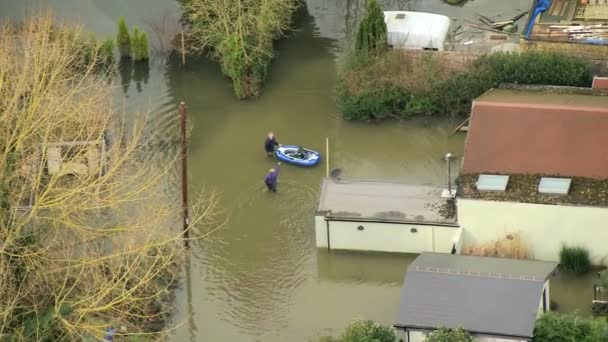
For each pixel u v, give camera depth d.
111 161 71.12
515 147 75.50
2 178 61.25
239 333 70.12
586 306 70.19
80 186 65.56
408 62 91.50
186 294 73.38
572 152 74.62
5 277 57.34
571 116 75.44
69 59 86.25
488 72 89.50
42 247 63.66
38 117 68.69
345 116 91.50
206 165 86.81
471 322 63.25
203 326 70.69
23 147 67.19
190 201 81.88
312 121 92.19
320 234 75.38
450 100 90.06
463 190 73.44
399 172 85.44
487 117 76.62
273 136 86.69
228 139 90.00
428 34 94.94
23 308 59.12
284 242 77.88
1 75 67.38
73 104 82.00
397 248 74.81
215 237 78.44
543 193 72.44
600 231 71.56
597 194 72.12
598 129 74.81
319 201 75.88
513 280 65.12
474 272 66.06
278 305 72.25
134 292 66.81
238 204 82.06
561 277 72.25
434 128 90.19
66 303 59.31
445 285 65.31
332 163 86.69
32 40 82.50
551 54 90.00
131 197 72.56
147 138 89.69
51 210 65.06
